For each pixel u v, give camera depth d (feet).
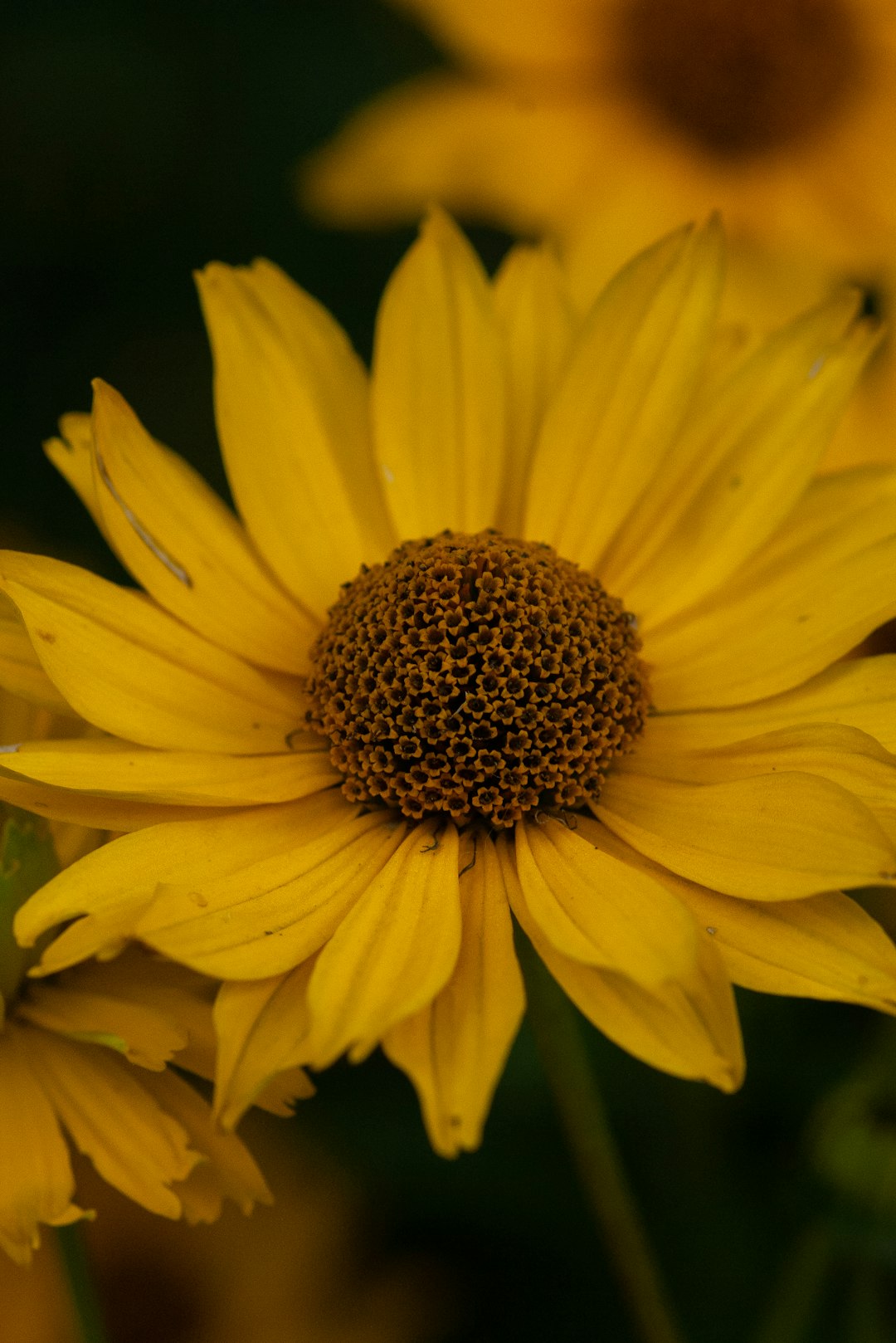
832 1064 0.83
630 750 0.75
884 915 0.83
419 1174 0.84
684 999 0.70
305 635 0.78
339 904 0.73
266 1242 0.86
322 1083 0.84
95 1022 0.73
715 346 0.80
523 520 0.79
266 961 0.71
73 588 0.75
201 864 0.72
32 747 0.73
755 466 0.78
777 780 0.72
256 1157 0.85
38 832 0.74
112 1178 0.72
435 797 0.75
